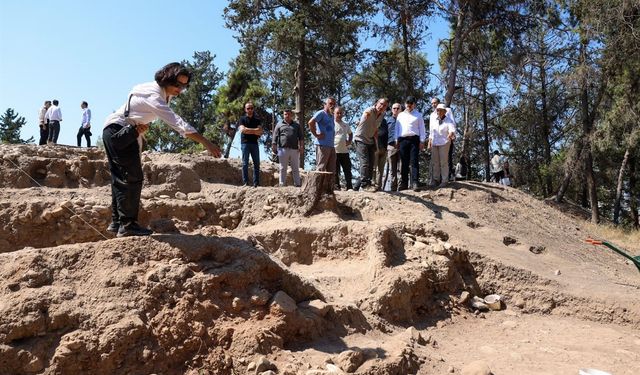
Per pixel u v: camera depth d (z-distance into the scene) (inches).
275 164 490.9
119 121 179.9
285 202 338.0
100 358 153.3
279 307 183.6
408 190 428.1
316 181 333.4
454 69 845.2
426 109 1014.4
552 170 1117.7
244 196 349.7
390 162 451.8
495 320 277.3
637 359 224.7
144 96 178.4
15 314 153.6
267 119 1275.8
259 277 193.2
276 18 901.8
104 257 175.9
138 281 172.2
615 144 898.7
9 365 148.0
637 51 835.4
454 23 944.3
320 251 297.3
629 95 884.6
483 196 446.9
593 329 267.7
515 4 831.7
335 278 265.6
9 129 1646.2
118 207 185.3
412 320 254.5
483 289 304.8
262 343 171.9
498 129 1208.2
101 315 160.7
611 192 1412.4
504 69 1046.4
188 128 177.5
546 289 300.5
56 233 299.7
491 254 330.6
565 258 380.8
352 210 359.6
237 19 894.4
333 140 380.5
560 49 936.3
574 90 968.9
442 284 285.0
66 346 151.3
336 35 874.1
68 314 158.4
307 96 1009.5
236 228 336.2
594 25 850.8
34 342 153.1
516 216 438.3
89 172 370.3
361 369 173.0
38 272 166.6
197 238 191.8
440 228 347.9
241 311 180.7
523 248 376.2
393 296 248.2
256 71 1024.2
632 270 409.1
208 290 177.0
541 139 1218.6
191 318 169.5
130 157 181.8
